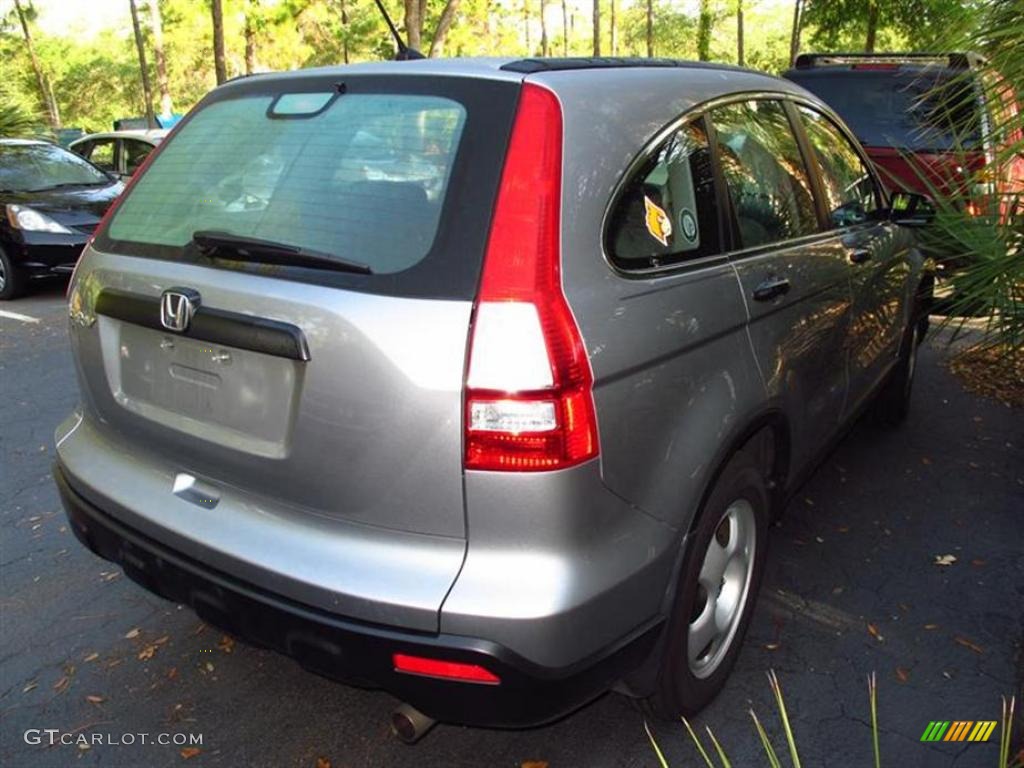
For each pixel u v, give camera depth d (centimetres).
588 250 215
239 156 262
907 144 692
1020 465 460
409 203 220
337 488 215
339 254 220
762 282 276
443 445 202
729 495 261
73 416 307
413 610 203
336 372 210
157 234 262
